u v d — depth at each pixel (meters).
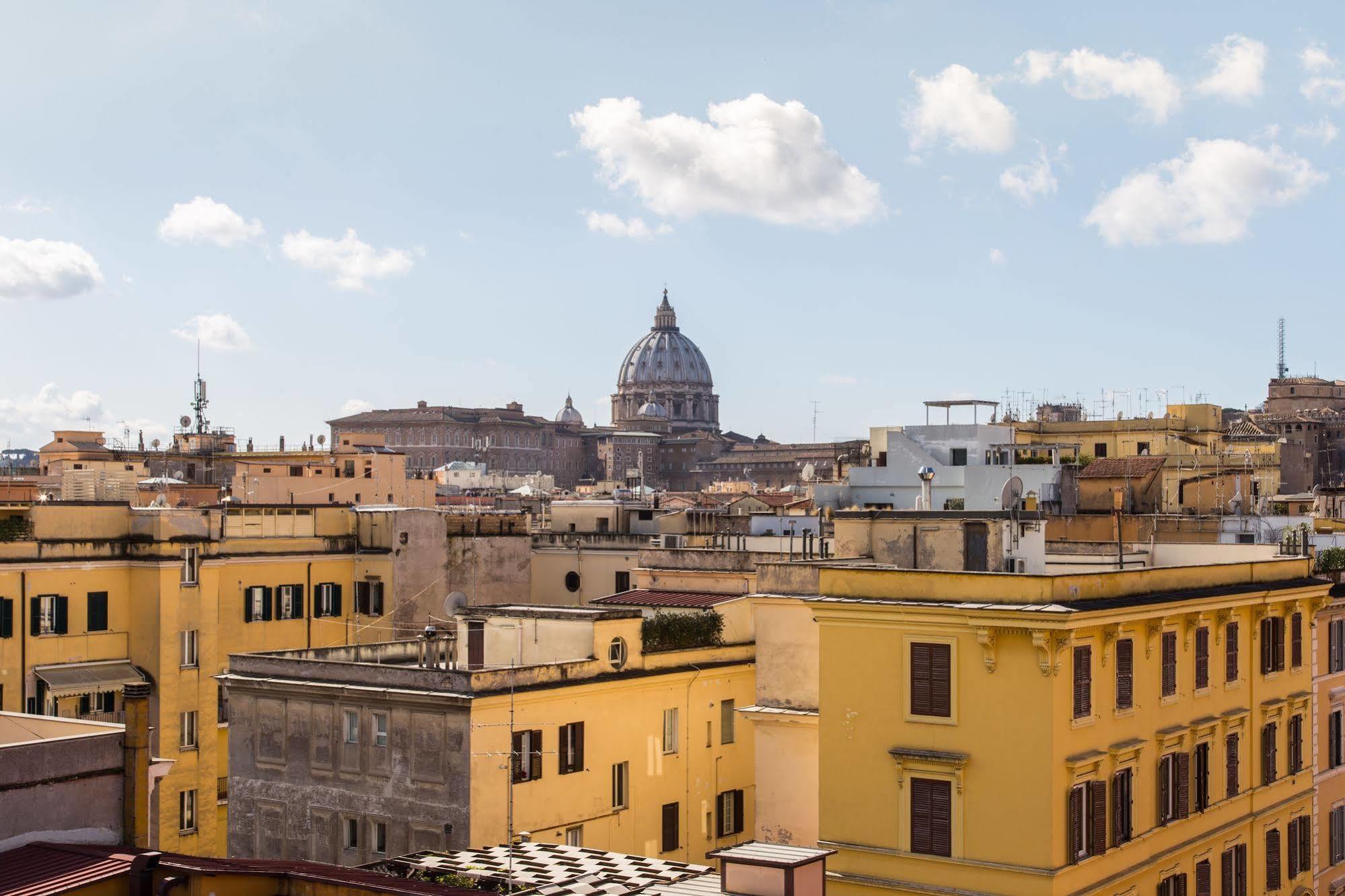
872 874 42.81
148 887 32.34
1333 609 58.41
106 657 76.69
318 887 33.12
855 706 43.41
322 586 85.50
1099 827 42.06
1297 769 54.78
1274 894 52.81
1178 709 46.97
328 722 53.91
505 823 50.59
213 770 78.75
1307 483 186.12
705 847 59.03
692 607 62.88
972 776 41.34
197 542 78.94
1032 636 40.19
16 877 31.86
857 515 56.06
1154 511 94.00
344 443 187.12
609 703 55.12
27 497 108.25
